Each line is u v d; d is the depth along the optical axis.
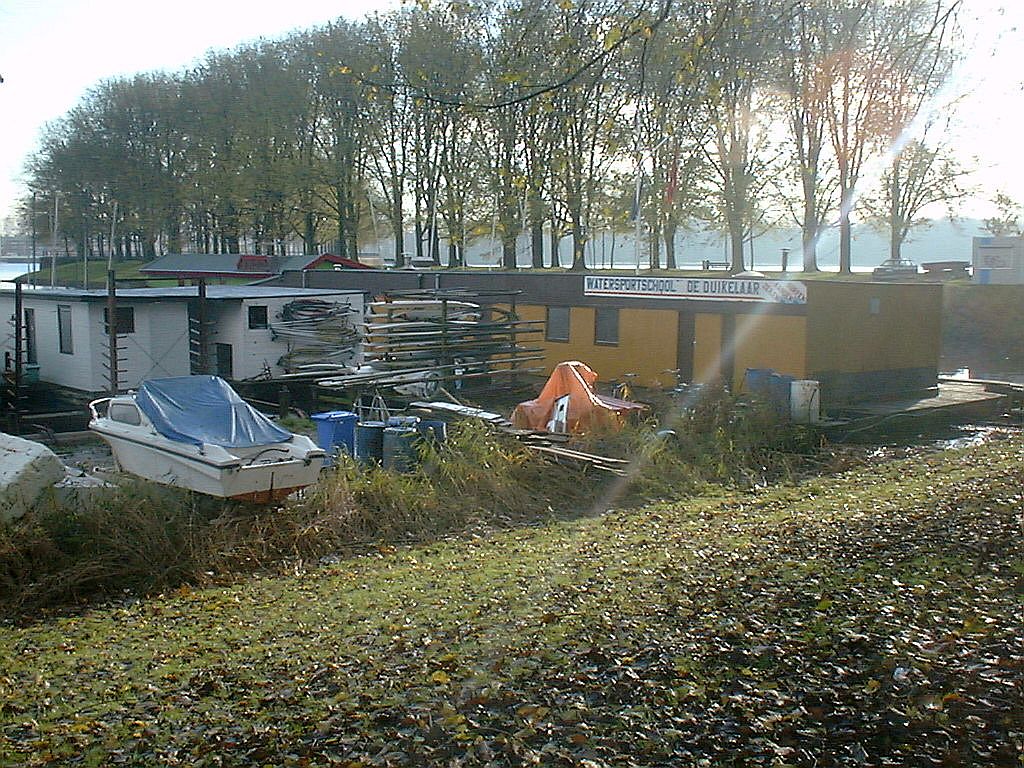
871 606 8.25
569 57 10.97
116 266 58.94
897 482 17.14
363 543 14.05
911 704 6.20
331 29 37.91
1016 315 42.78
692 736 6.21
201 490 14.61
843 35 12.96
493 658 7.94
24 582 11.98
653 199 21.06
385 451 17.19
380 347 24.19
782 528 13.10
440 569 12.27
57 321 25.77
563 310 29.33
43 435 21.94
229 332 26.17
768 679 6.91
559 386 21.00
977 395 25.98
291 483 14.65
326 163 45.38
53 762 6.73
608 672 7.31
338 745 6.51
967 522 11.75
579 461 17.25
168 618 10.77
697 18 10.79
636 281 27.27
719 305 25.55
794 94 13.96
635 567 11.29
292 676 8.09
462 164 27.94
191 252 59.41
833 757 5.76
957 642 7.17
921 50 13.06
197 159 51.00
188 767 6.45
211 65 50.97
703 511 15.30
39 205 55.84
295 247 64.50
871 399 25.02
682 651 7.57
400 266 43.81
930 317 26.55
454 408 20.11
